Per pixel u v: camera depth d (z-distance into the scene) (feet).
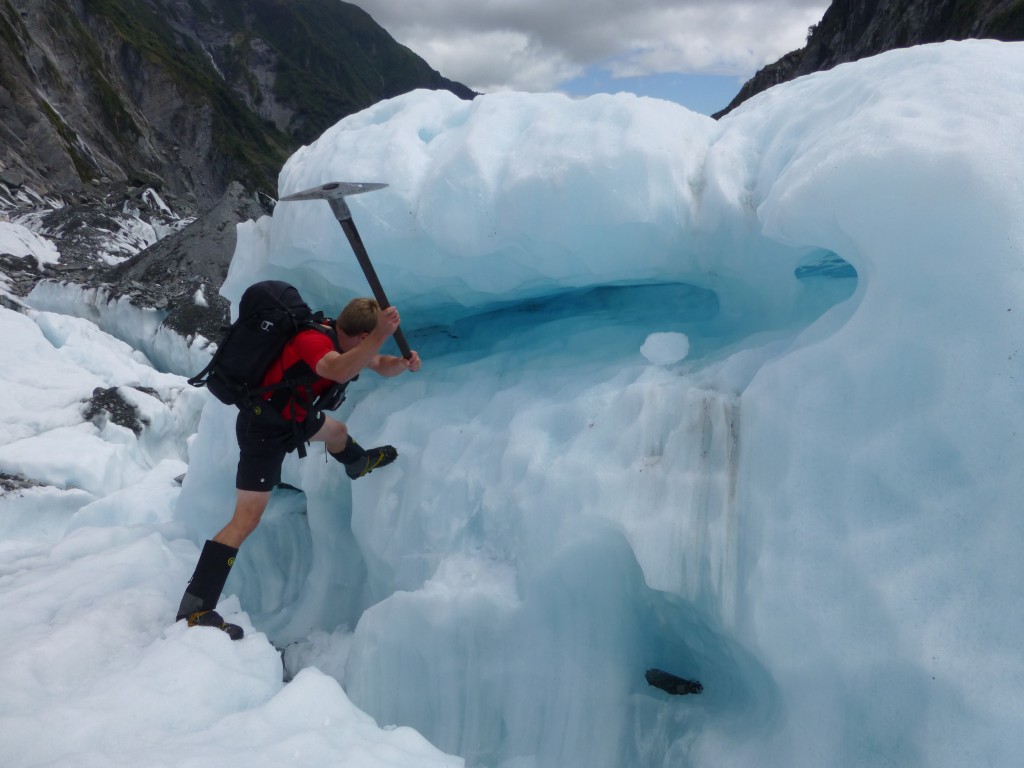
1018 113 5.56
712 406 7.00
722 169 7.65
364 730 7.05
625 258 8.24
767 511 6.19
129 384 26.84
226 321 35.29
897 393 5.63
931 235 5.44
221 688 7.34
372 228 8.93
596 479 7.41
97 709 6.66
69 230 57.06
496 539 8.24
